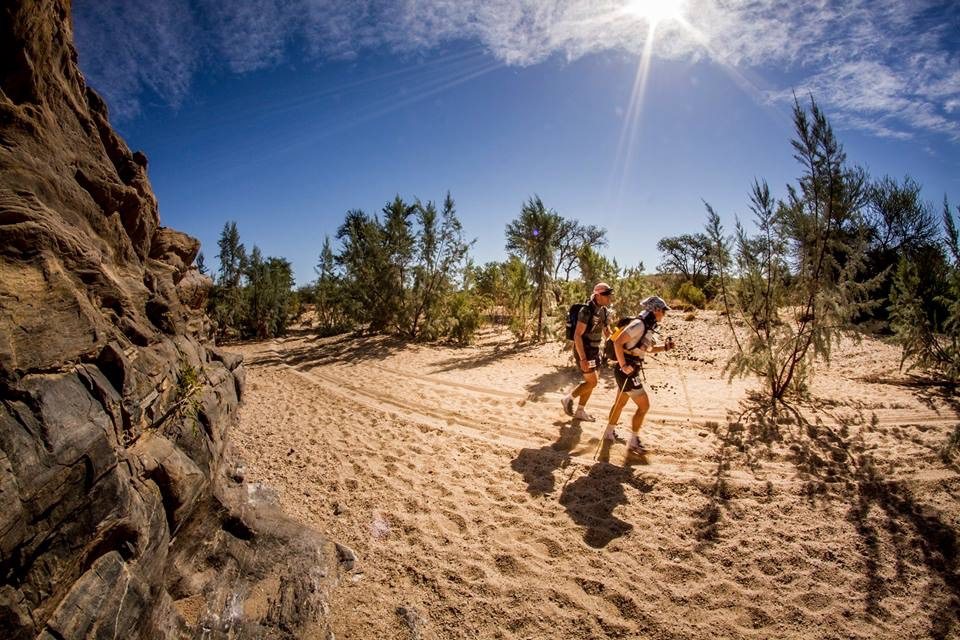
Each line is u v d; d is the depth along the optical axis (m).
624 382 4.92
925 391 6.41
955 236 6.43
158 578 1.98
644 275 10.80
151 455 2.00
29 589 1.33
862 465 4.37
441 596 3.01
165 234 3.18
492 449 5.29
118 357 1.85
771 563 3.22
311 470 4.81
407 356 11.85
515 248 14.41
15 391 1.40
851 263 5.75
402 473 4.73
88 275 1.91
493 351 12.16
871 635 2.64
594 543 3.53
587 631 2.75
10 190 1.64
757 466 4.54
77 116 2.22
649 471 4.56
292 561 2.93
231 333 18.72
